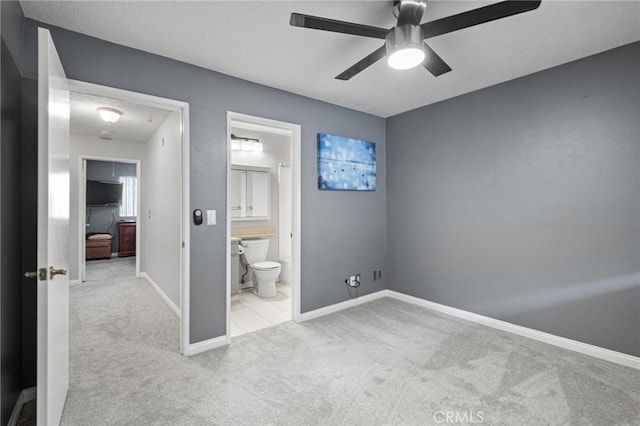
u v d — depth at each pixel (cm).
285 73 262
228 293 263
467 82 286
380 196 392
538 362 229
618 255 226
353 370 219
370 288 380
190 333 244
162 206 402
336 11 181
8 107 157
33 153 185
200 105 249
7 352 157
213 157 255
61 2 170
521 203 276
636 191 218
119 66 214
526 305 274
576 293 246
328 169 335
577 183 244
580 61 241
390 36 167
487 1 172
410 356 239
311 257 325
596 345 236
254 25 194
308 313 322
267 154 466
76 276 475
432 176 346
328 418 171
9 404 161
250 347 256
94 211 729
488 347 254
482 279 305
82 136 480
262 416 172
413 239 368
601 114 232
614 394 189
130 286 461
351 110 359
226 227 262
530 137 269
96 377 210
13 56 163
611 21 190
